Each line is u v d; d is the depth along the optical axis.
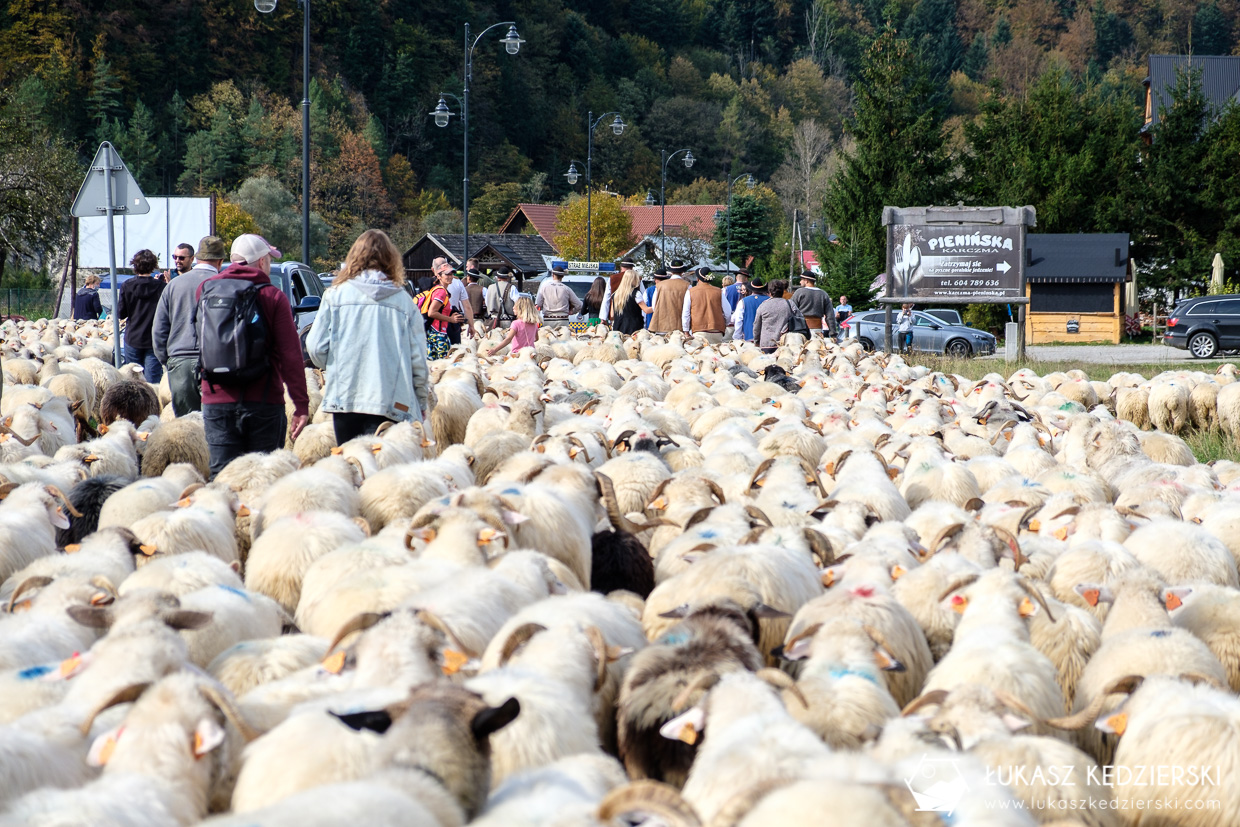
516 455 9.26
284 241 100.12
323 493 8.05
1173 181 55.25
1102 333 49.56
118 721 4.79
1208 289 53.69
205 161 112.19
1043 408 15.39
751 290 23.44
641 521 8.53
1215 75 82.31
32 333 23.23
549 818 3.88
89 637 6.02
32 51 106.75
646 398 14.26
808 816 3.48
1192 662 5.63
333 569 6.62
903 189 56.94
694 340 22.27
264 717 4.96
